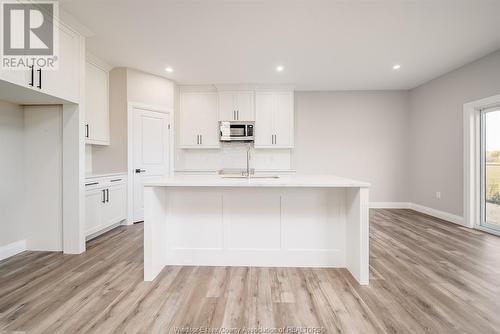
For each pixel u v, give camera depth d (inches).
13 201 107.7
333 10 98.4
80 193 111.0
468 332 59.2
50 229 113.0
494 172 142.9
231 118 195.6
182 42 124.5
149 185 84.4
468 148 149.5
